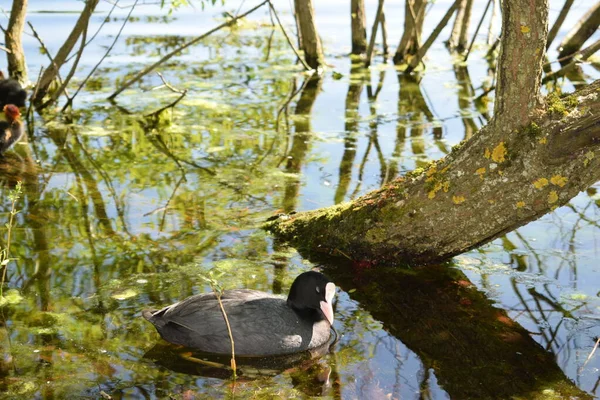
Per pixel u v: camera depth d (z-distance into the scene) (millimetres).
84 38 9859
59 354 4508
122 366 4402
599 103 4809
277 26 15750
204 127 9453
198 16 15930
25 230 6379
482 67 12758
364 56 13570
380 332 4883
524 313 5094
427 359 4543
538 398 4121
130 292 5309
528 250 6070
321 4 17156
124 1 16312
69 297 5227
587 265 5770
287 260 5918
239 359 4559
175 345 4672
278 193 7254
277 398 4105
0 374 4270
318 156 8344
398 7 16297
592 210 6844
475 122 9609
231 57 13211
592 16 11898
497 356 4574
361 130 9328
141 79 11547
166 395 4113
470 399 4105
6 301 5145
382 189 5930
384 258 5852
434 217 5477
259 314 4680
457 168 5301
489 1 12484
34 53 12555
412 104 10523
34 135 9133
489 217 5246
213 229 6453
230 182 7570
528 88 4879
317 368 4453
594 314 5047
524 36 4723
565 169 4906
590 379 4312
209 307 4695
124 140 8953
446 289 5477
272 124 9578
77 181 7602
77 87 11172
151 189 7391
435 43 14750
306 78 11938
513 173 5039
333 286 4863
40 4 15367
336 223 6027
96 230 6398
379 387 4223
